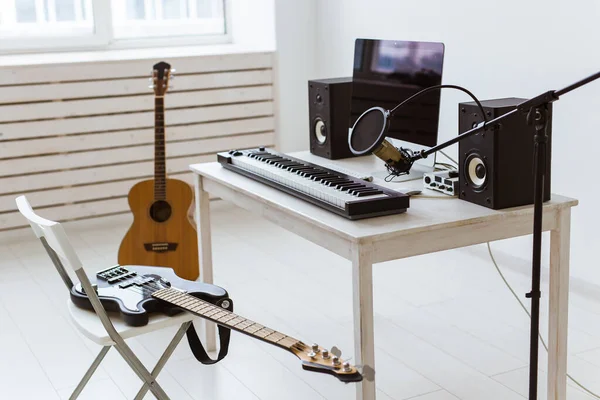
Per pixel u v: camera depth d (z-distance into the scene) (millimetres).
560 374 2486
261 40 5359
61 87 4676
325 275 3977
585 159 3516
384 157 2586
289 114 5340
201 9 5590
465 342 3166
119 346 2197
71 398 2453
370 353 2174
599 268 3533
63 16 5184
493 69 3893
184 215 3754
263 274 4004
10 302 3691
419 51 2705
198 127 5094
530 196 2328
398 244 2154
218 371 2969
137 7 5406
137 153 4941
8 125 4598
